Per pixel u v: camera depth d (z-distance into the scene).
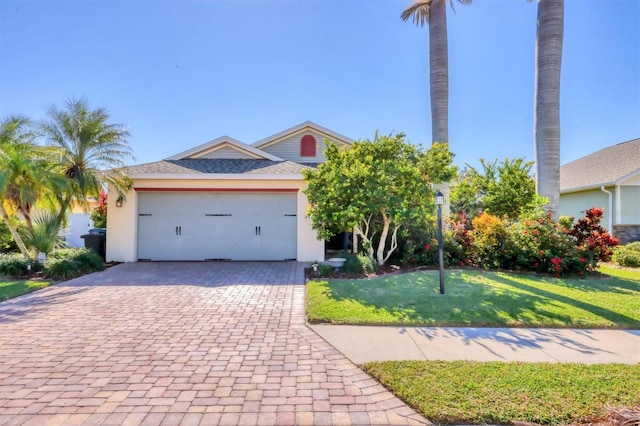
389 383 3.28
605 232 9.45
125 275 9.02
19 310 5.87
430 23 12.52
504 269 9.22
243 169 12.19
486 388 3.16
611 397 3.00
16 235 9.45
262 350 4.18
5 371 3.59
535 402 2.93
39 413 2.83
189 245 11.46
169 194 11.47
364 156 9.20
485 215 10.43
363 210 8.41
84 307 6.05
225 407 2.93
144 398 3.07
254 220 11.57
